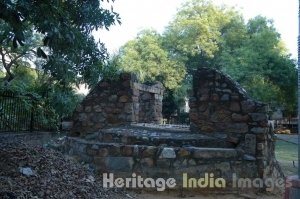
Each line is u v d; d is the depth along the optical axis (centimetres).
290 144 1758
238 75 2075
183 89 2302
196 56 2473
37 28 363
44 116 1081
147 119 1116
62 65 443
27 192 438
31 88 1098
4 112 982
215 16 2439
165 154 611
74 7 446
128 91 851
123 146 633
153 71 2286
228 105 671
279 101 2542
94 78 514
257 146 629
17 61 1588
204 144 655
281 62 2236
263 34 2269
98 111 866
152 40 2378
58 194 466
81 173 579
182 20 2442
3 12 324
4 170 490
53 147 775
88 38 483
